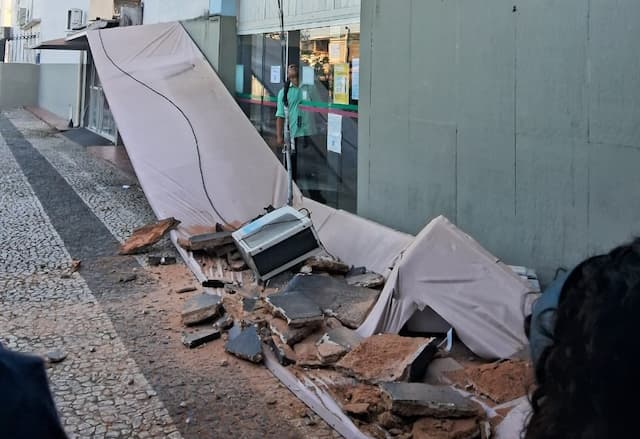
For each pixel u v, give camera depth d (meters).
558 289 1.12
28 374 0.97
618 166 3.88
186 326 4.44
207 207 7.17
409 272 4.12
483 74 4.95
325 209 6.73
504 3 4.68
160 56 10.62
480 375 3.43
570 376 0.82
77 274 5.71
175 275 5.73
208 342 4.18
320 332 4.06
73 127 21.30
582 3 4.05
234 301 4.82
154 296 5.14
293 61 8.63
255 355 3.83
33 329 4.36
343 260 5.70
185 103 8.98
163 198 7.22
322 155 7.96
